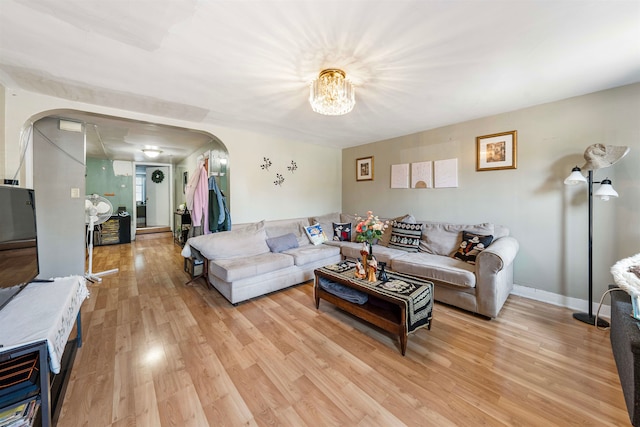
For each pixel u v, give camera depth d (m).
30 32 1.42
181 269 3.86
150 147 4.94
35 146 2.82
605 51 1.67
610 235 2.31
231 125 3.38
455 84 2.16
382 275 2.27
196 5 1.23
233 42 1.54
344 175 5.04
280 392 1.46
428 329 2.11
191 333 2.07
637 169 2.17
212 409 1.33
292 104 2.59
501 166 2.92
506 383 1.52
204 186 3.48
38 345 1.10
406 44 1.58
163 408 1.34
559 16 1.32
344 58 1.73
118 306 2.57
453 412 1.32
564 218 2.54
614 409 1.32
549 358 1.75
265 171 3.95
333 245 3.81
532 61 1.79
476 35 1.49
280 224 3.78
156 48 1.60
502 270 2.35
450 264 2.62
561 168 2.54
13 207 1.50
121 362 1.70
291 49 1.62
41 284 1.71
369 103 2.59
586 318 2.26
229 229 3.47
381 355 1.80
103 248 5.38
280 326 2.20
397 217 4.05
